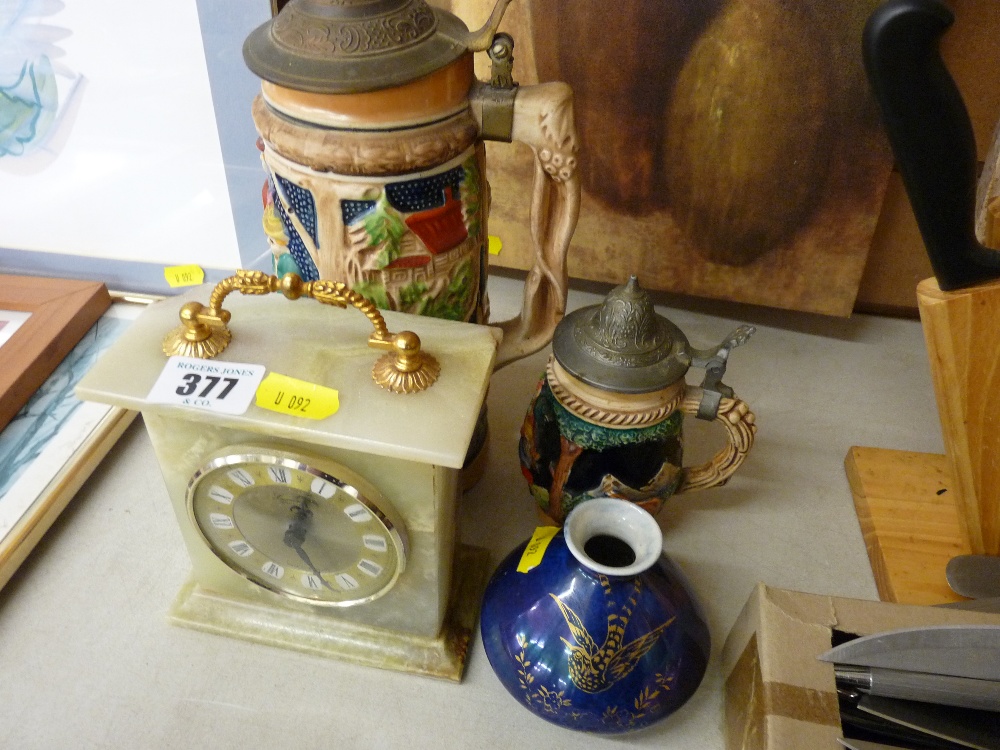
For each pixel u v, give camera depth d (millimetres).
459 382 590
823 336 1133
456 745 684
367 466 590
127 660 736
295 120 615
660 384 689
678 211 1005
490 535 863
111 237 1098
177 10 889
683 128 932
